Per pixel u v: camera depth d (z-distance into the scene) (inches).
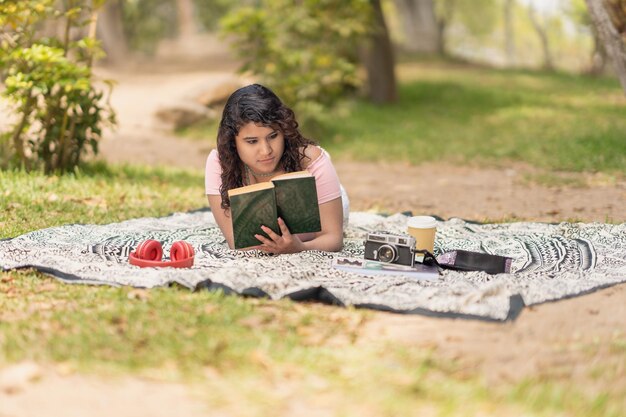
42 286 164.7
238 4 1155.3
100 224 231.0
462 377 123.3
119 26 924.6
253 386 118.3
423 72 937.5
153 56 1122.7
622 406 115.3
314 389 117.7
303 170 188.2
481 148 453.7
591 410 113.3
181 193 303.4
